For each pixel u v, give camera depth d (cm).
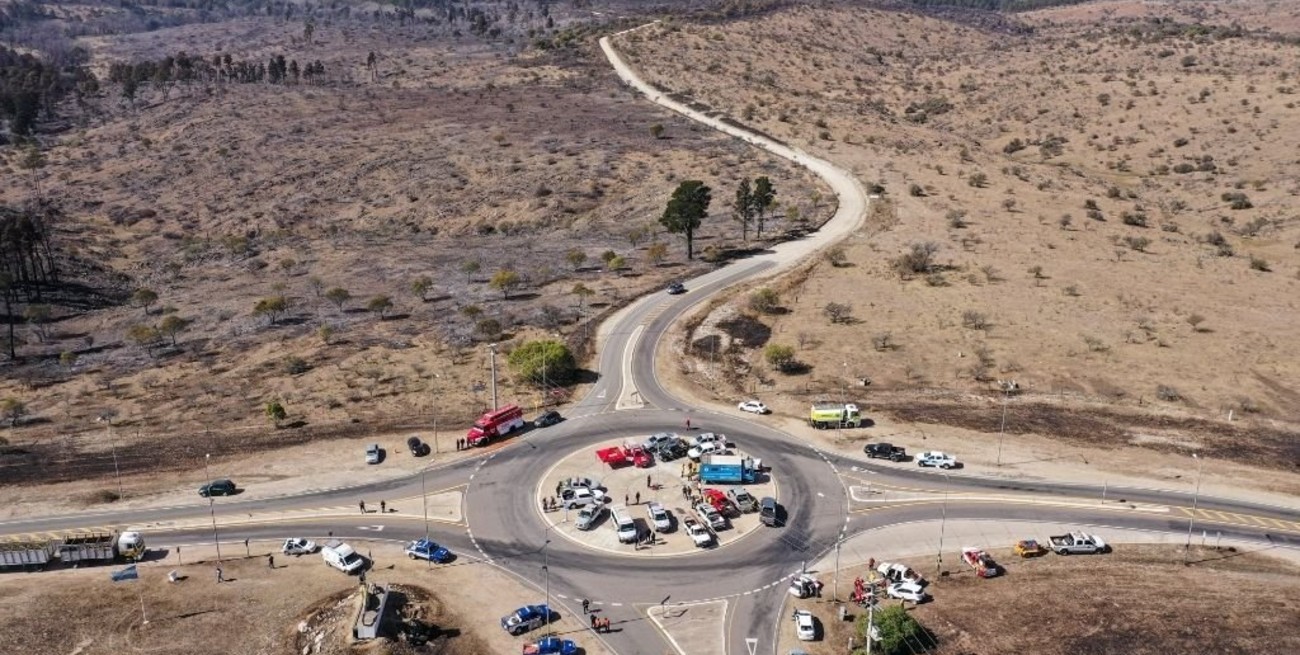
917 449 9356
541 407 10431
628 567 7656
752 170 19862
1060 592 7200
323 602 7256
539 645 6619
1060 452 9244
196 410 10638
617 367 11325
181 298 15262
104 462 9506
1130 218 16738
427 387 10925
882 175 19200
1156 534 7925
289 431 10019
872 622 6519
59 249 17662
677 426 9962
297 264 16638
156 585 7544
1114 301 12762
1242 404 9938
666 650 6681
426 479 9000
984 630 6794
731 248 15638
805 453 9350
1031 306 12619
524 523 8281
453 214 19238
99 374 12019
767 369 11206
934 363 11094
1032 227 16138
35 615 7175
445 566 7681
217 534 8206
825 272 14150
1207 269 14188
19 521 8425
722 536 8050
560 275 14775
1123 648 6581
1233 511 8206
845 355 11381
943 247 15075
